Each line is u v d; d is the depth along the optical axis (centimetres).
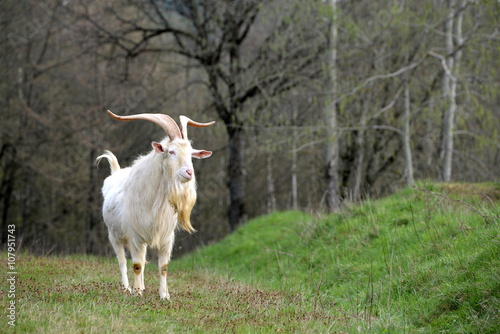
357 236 1027
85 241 2630
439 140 1970
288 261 1113
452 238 836
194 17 2095
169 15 2277
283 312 706
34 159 2555
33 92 2698
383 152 2200
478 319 580
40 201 3102
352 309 708
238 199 2259
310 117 2095
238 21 2112
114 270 1010
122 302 673
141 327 581
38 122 2559
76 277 859
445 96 1605
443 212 977
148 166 728
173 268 1227
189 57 2183
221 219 3102
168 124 720
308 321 659
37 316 584
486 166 2005
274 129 1741
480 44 1638
